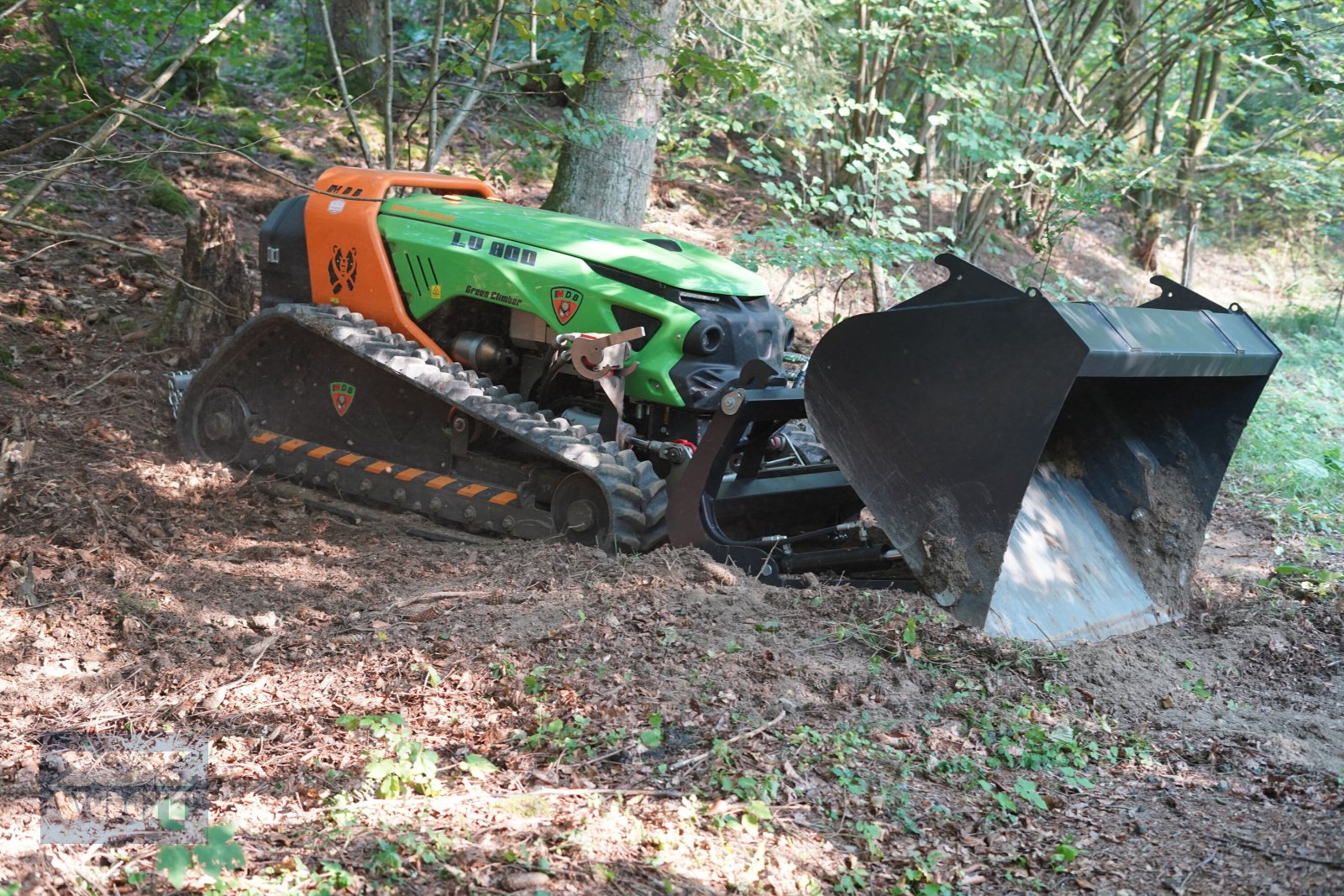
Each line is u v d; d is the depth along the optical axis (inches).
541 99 551.5
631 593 199.9
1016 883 131.9
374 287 260.8
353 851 124.5
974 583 193.5
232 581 210.7
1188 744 174.4
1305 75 334.0
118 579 203.5
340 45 515.2
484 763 144.9
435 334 261.4
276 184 446.6
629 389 238.2
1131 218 794.2
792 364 264.4
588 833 131.3
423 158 493.0
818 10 455.5
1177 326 206.1
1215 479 231.0
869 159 397.7
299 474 272.4
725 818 137.5
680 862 127.7
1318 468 349.7
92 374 309.1
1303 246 841.5
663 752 152.3
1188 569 234.1
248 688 167.8
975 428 189.9
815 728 163.3
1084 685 190.9
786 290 475.2
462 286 250.1
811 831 138.0
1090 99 552.1
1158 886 131.6
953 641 190.7
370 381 263.1
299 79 531.5
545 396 249.6
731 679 172.2
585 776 145.4
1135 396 238.1
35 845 122.5
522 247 245.1
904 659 184.9
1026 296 183.0
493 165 403.9
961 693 177.8
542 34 467.2
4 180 268.2
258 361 278.4
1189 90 789.9
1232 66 668.7
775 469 240.4
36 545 214.8
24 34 374.6
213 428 284.0
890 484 199.6
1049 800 152.3
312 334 269.6
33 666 172.6
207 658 178.1
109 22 401.4
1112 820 148.6
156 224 394.0
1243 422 226.4
